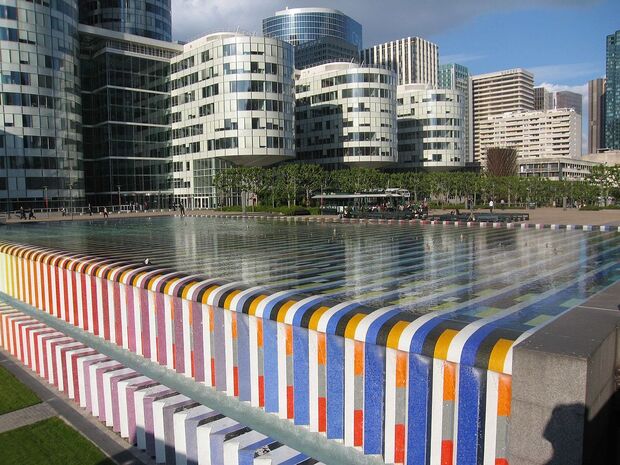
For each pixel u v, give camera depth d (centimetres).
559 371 530
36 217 5853
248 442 707
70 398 986
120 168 7956
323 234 2888
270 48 7469
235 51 7375
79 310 1518
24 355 1205
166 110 8538
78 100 7419
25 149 6700
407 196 6500
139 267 1424
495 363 634
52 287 1658
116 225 4234
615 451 609
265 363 948
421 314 902
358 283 1272
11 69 6556
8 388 1037
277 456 673
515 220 3912
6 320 1304
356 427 806
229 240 2545
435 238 2541
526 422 560
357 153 9281
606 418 596
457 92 10912
